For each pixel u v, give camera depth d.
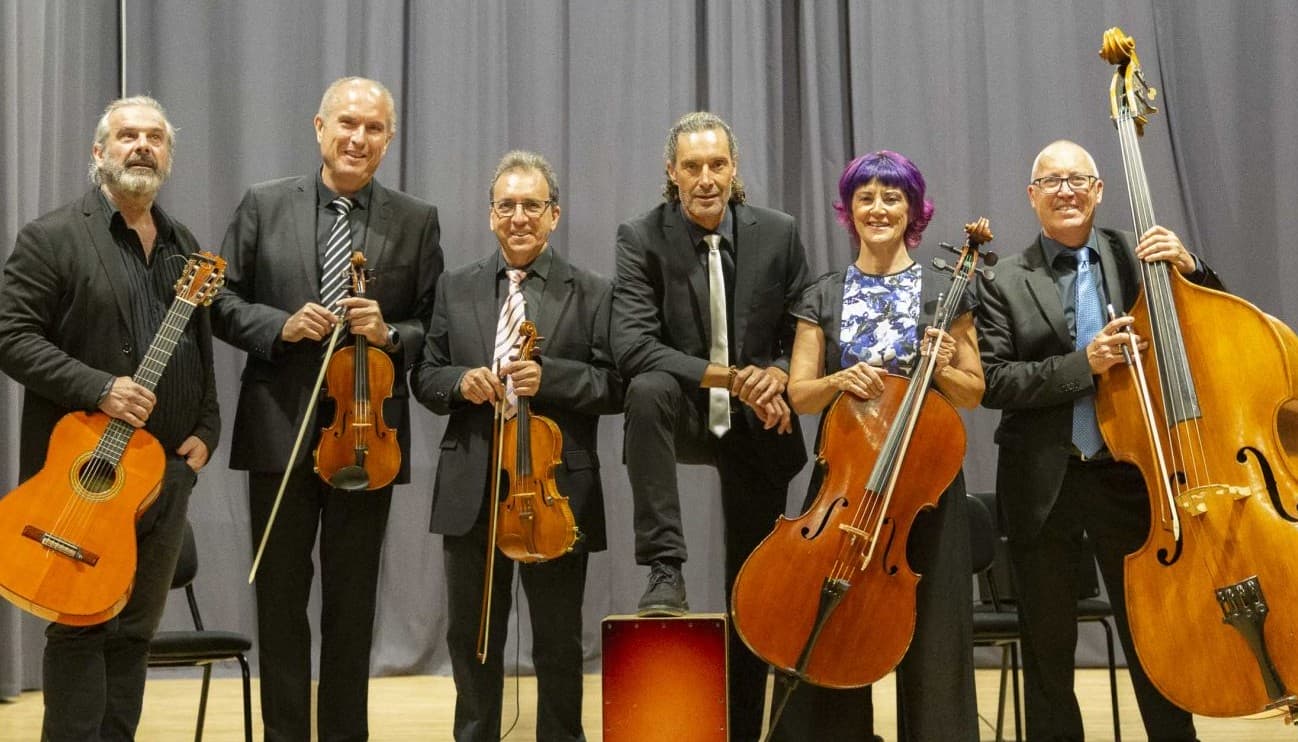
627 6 5.09
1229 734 3.53
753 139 5.05
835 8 5.12
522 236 3.40
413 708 4.14
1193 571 2.67
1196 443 2.76
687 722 2.82
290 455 3.20
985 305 3.33
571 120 5.06
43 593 2.68
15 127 4.67
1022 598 3.28
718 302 3.28
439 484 3.34
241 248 3.37
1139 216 3.11
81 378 2.84
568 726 3.29
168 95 4.97
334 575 3.25
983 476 4.94
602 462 4.91
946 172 5.05
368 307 3.17
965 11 5.12
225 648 3.29
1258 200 5.07
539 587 3.31
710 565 4.94
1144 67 5.08
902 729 3.23
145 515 2.92
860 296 3.08
